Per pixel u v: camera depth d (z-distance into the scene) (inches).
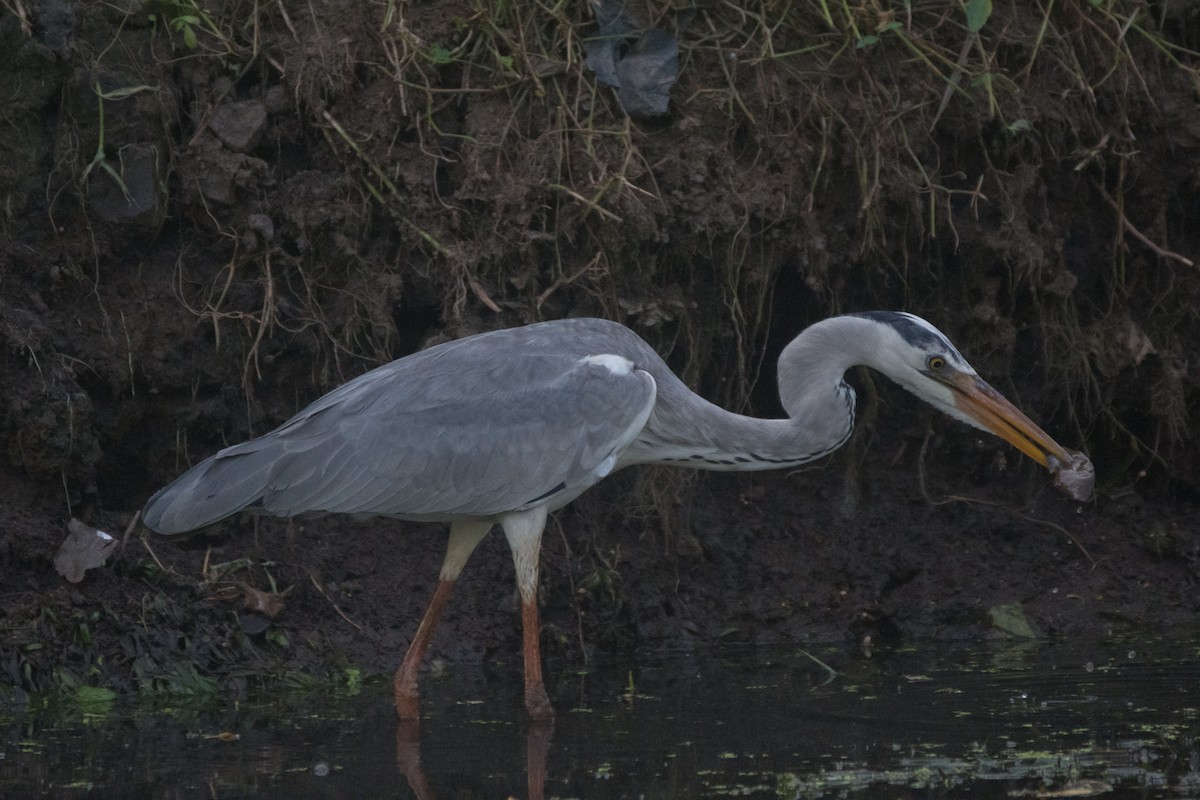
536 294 494.6
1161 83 554.3
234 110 490.0
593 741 344.5
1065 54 544.4
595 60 503.8
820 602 505.7
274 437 391.9
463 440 386.0
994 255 530.9
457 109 509.0
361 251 497.4
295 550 469.4
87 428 446.9
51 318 458.3
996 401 410.3
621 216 491.2
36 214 464.1
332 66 496.7
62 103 464.8
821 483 534.3
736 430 413.7
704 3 522.0
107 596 427.2
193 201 478.9
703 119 510.9
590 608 483.5
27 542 423.8
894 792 297.1
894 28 514.9
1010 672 421.1
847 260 524.4
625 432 396.2
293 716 378.9
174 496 388.2
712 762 322.7
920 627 499.5
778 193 506.3
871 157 517.3
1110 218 554.3
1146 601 514.3
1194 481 561.6
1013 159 538.3
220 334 479.8
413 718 374.0
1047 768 313.3
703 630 493.0
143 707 391.5
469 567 481.7
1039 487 548.4
